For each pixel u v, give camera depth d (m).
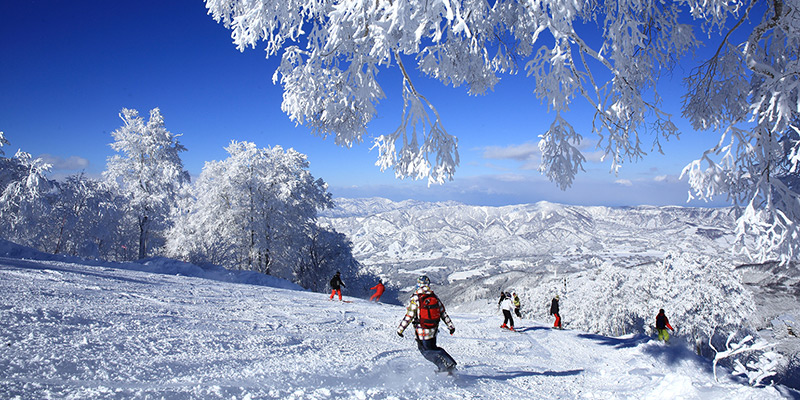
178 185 31.44
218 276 19.55
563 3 4.83
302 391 3.06
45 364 3.14
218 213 31.02
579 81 6.00
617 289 50.22
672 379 4.39
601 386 5.54
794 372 20.14
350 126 7.30
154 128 31.00
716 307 32.59
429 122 6.75
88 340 4.20
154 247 36.75
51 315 5.12
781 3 5.84
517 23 7.75
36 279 8.74
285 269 33.28
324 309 11.47
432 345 4.55
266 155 33.34
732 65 6.77
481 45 7.79
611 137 5.93
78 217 30.09
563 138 5.84
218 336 5.69
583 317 56.78
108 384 2.88
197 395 2.74
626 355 8.72
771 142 5.14
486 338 10.10
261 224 29.56
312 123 7.18
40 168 26.08
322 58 6.80
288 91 6.83
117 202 32.06
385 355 5.96
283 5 6.14
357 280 38.69
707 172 5.46
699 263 34.84
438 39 5.13
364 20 5.84
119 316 6.00
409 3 4.96
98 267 14.80
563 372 6.58
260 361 4.45
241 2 6.80
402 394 3.45
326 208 37.94
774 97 4.79
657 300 37.19
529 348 9.38
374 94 6.63
